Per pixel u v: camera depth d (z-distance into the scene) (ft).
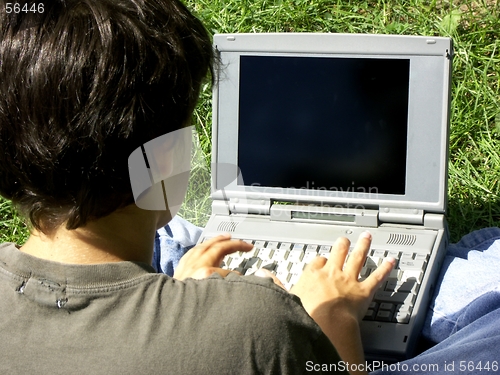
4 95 2.74
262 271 4.22
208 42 3.26
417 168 4.95
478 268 4.94
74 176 2.81
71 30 2.73
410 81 4.87
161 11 2.96
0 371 2.66
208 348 2.65
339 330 3.77
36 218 2.94
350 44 4.93
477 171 7.36
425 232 4.98
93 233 2.96
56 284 2.73
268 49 5.07
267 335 2.71
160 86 2.86
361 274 4.59
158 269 5.69
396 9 8.45
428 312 4.70
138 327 2.67
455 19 8.12
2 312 2.74
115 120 2.76
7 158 2.83
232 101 5.20
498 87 7.79
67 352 2.64
